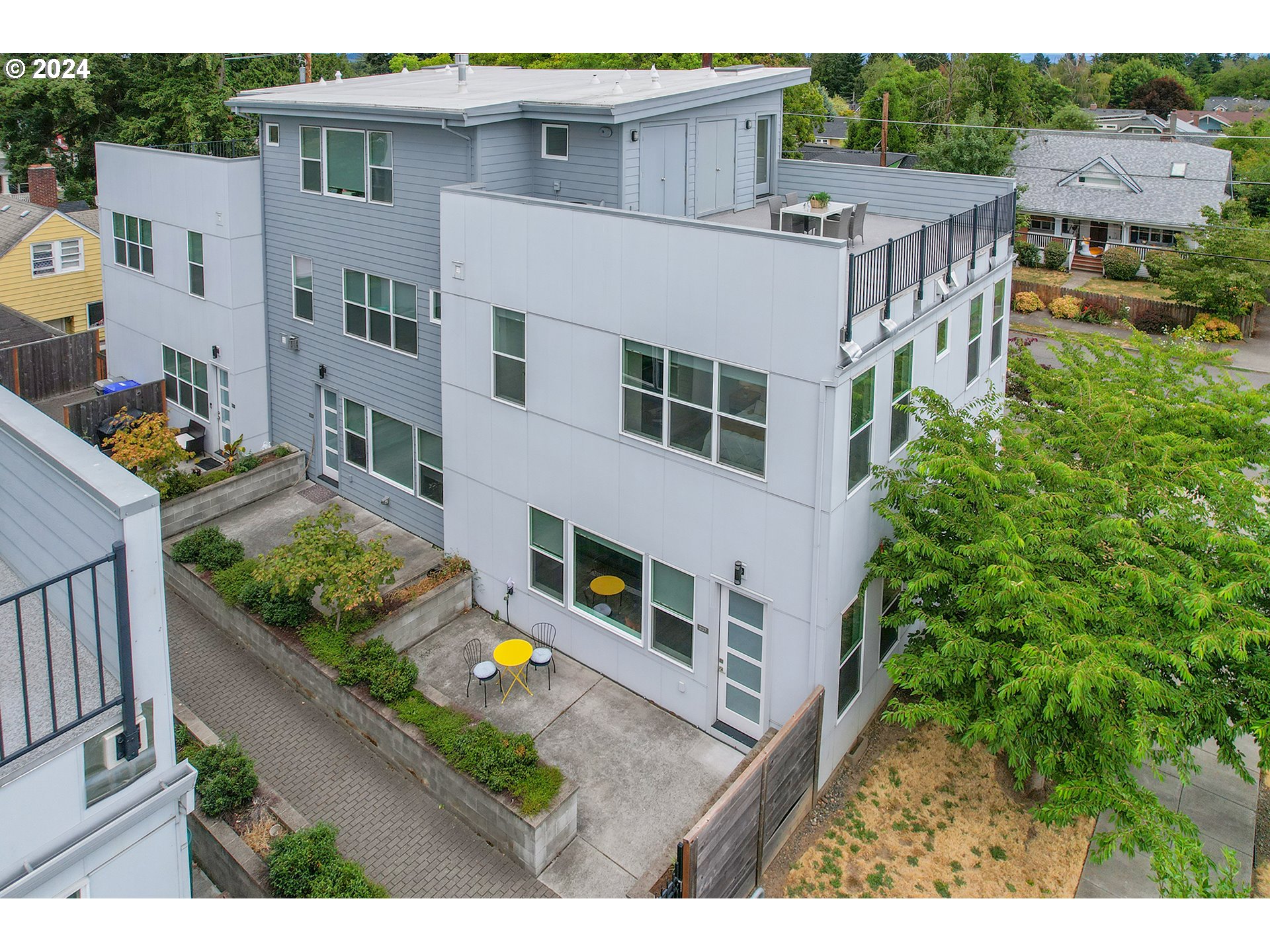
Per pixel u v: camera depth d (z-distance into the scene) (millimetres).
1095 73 100625
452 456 17250
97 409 23172
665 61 48656
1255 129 66125
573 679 15750
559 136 16844
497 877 12180
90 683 8523
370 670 14461
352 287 19344
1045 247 52031
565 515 15547
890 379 13453
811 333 11883
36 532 9289
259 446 22453
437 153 16828
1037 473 12906
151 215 22719
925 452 13297
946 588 12609
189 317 22422
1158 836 9680
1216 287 40125
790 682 13344
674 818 13055
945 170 48812
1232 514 12039
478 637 16781
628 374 14016
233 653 16422
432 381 18156
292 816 12234
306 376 21078
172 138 35344
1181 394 16453
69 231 35188
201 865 12281
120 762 8141
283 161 19984
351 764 14047
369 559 15492
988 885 11961
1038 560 11773
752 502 13047
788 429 12398
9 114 36844
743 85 18156
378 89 20078
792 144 53281
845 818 13062
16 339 29016
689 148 17672
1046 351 38000
